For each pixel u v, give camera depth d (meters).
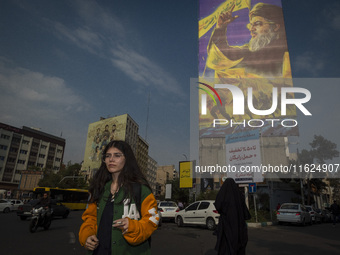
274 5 43.56
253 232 11.50
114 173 1.80
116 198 1.67
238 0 45.25
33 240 7.92
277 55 41.00
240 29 43.59
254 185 17.42
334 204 16.80
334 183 61.72
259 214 17.31
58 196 29.17
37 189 28.17
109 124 91.62
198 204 13.34
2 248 6.52
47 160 77.06
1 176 63.34
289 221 16.16
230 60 42.16
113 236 1.57
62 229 11.05
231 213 4.15
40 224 10.16
